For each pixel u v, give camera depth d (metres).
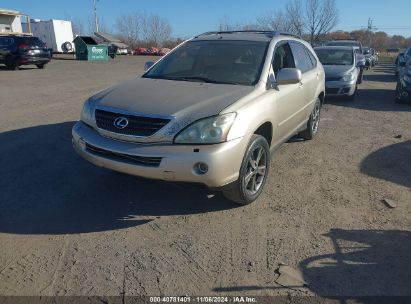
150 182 4.69
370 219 4.02
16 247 3.38
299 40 6.12
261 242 3.54
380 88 15.04
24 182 4.66
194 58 5.01
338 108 10.27
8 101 10.08
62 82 15.22
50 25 42.91
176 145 3.54
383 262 3.28
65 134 6.75
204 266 3.18
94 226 3.75
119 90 4.31
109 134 3.77
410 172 5.37
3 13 33.56
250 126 3.84
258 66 4.63
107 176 4.86
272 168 5.41
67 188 4.52
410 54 13.25
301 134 6.69
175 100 3.86
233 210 4.12
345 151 6.27
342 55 12.43
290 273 3.11
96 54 35.12
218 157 3.51
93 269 3.11
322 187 4.80
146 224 3.81
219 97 3.93
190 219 3.92
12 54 20.75
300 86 5.39
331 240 3.60
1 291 2.84
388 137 7.20
